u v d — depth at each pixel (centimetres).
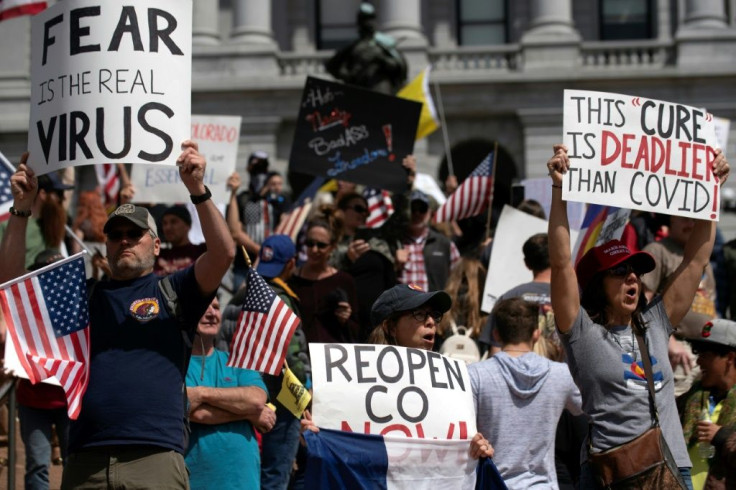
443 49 3462
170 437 675
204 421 809
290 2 3688
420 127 2072
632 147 768
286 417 948
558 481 901
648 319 746
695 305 1160
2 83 3528
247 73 3447
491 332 909
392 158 1351
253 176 1866
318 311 1073
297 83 3419
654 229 1455
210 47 3481
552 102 3425
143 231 697
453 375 760
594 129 763
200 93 3428
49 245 1202
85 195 1627
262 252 1009
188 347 694
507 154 3491
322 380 737
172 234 1217
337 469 726
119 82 709
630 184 764
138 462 669
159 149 705
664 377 729
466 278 1098
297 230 1436
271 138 3422
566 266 723
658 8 3622
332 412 735
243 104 3431
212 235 678
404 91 2091
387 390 742
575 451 896
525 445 789
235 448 814
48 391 920
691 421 846
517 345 812
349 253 1207
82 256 698
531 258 992
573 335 718
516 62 3466
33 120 723
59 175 1276
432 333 777
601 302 731
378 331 774
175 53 716
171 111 709
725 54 3406
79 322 691
